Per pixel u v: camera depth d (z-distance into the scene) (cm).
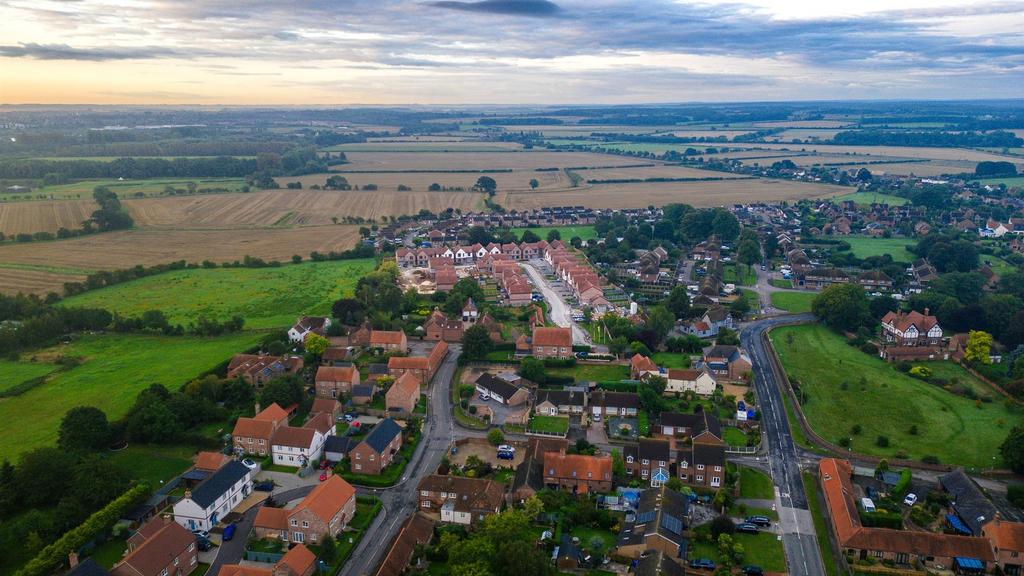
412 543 11575
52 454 12988
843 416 17175
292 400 16988
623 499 13225
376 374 19150
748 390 18662
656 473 13862
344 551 11712
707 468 13725
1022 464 14050
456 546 10981
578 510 12656
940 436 16125
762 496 13600
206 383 17112
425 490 13038
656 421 16712
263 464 14662
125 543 11988
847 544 11688
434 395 18375
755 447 15500
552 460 13925
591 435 16212
